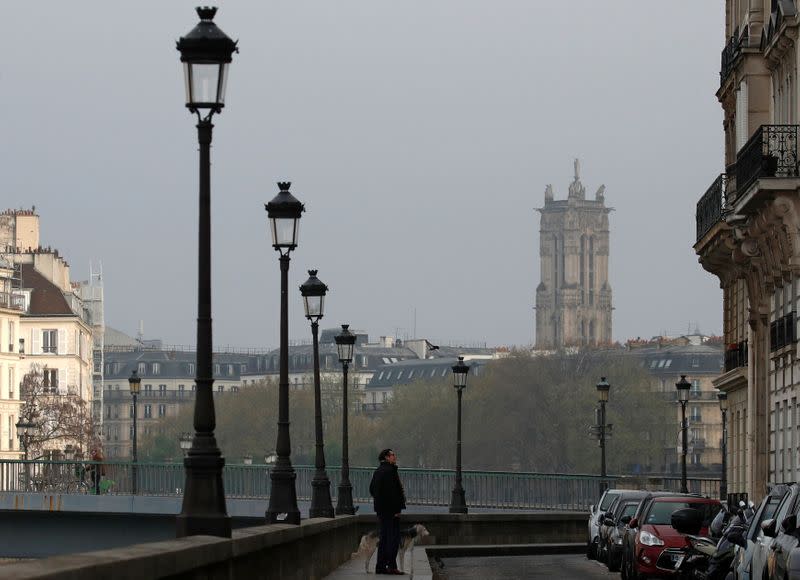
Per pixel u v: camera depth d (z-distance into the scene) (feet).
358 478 296.92
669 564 144.66
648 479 314.14
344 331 223.30
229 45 84.48
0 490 285.84
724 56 258.78
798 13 206.39
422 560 170.71
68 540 277.64
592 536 210.79
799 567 81.56
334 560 149.07
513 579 167.22
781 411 218.59
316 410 195.72
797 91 207.31
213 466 79.71
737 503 132.36
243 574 80.89
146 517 273.33
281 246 155.12
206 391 81.00
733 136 257.14
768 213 207.92
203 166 84.28
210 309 82.79
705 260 270.46
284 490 150.30
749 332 241.55
